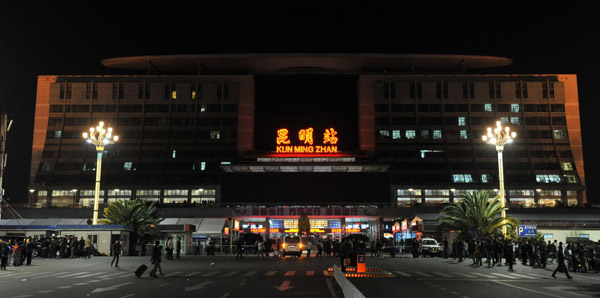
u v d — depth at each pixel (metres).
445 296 18.67
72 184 111.88
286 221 101.56
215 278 25.95
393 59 128.62
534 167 113.94
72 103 120.81
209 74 135.38
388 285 22.73
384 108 119.69
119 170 114.19
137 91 121.12
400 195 111.69
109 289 20.58
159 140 117.75
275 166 107.44
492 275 29.09
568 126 118.94
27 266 35.53
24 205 103.38
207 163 114.81
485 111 119.25
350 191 101.50
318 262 42.50
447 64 131.50
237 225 67.12
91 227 52.47
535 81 121.19
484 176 112.62
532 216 95.12
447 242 52.03
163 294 18.84
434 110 119.44
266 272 30.27
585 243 46.81
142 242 55.38
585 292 20.45
